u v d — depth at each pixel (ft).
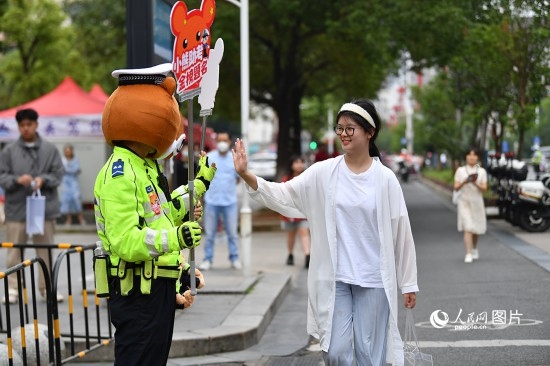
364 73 106.01
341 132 20.52
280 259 59.72
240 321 34.78
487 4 78.28
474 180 53.26
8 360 24.00
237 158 20.36
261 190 20.63
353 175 20.53
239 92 104.37
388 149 328.29
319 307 20.53
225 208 51.44
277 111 101.40
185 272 20.48
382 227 20.31
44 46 123.54
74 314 36.04
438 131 131.85
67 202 84.94
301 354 31.99
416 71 91.04
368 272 20.35
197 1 72.84
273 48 96.43
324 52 102.63
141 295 18.84
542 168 87.15
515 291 42.22
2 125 83.92
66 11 122.93
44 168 39.32
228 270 51.29
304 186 20.81
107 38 108.47
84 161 94.73
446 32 78.54
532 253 56.90
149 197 18.80
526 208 69.87
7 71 129.29
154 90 19.20
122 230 18.24
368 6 79.41
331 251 20.35
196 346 31.30
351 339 20.40
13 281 39.73
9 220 39.37
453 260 55.16
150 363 19.12
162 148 19.25
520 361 28.76
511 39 79.46
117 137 18.99
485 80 86.63
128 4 32.86
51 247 29.43
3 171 39.01
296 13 84.79
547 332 33.14
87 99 87.81
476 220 53.42
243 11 47.83
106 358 30.55
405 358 21.56
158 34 33.73
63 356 29.27
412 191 148.77
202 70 20.53
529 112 81.41
